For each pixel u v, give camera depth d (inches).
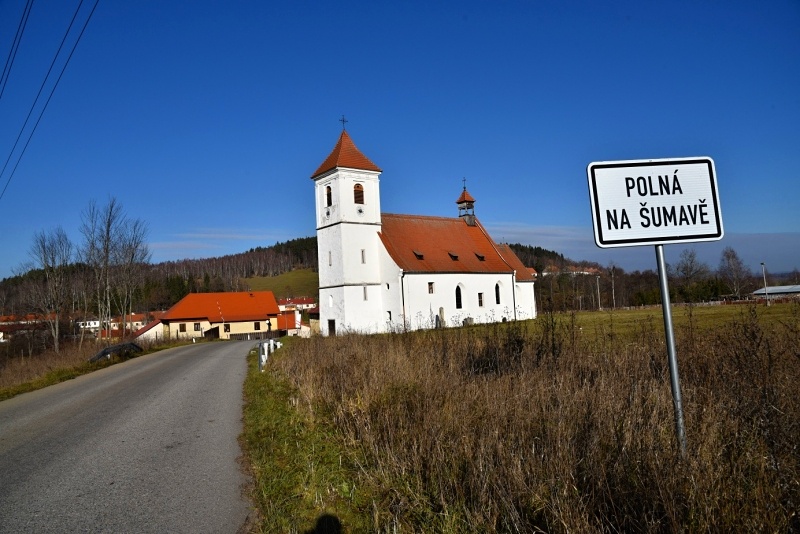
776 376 243.0
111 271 2308.1
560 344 419.2
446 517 177.6
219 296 3105.3
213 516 217.9
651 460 173.0
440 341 575.5
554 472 189.0
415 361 480.4
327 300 1969.7
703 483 153.1
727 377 265.7
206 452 317.1
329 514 205.5
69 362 1003.3
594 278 3663.9
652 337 394.0
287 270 6259.8
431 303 1931.6
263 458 287.4
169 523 211.9
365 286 1926.7
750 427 198.4
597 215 146.6
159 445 338.3
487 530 168.6
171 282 4416.8
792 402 211.3
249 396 526.0
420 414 299.3
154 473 278.1
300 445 301.6
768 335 313.9
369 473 239.5
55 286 2228.1
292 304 4475.9
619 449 193.6
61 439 367.6
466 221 2316.7
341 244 1894.7
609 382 289.6
